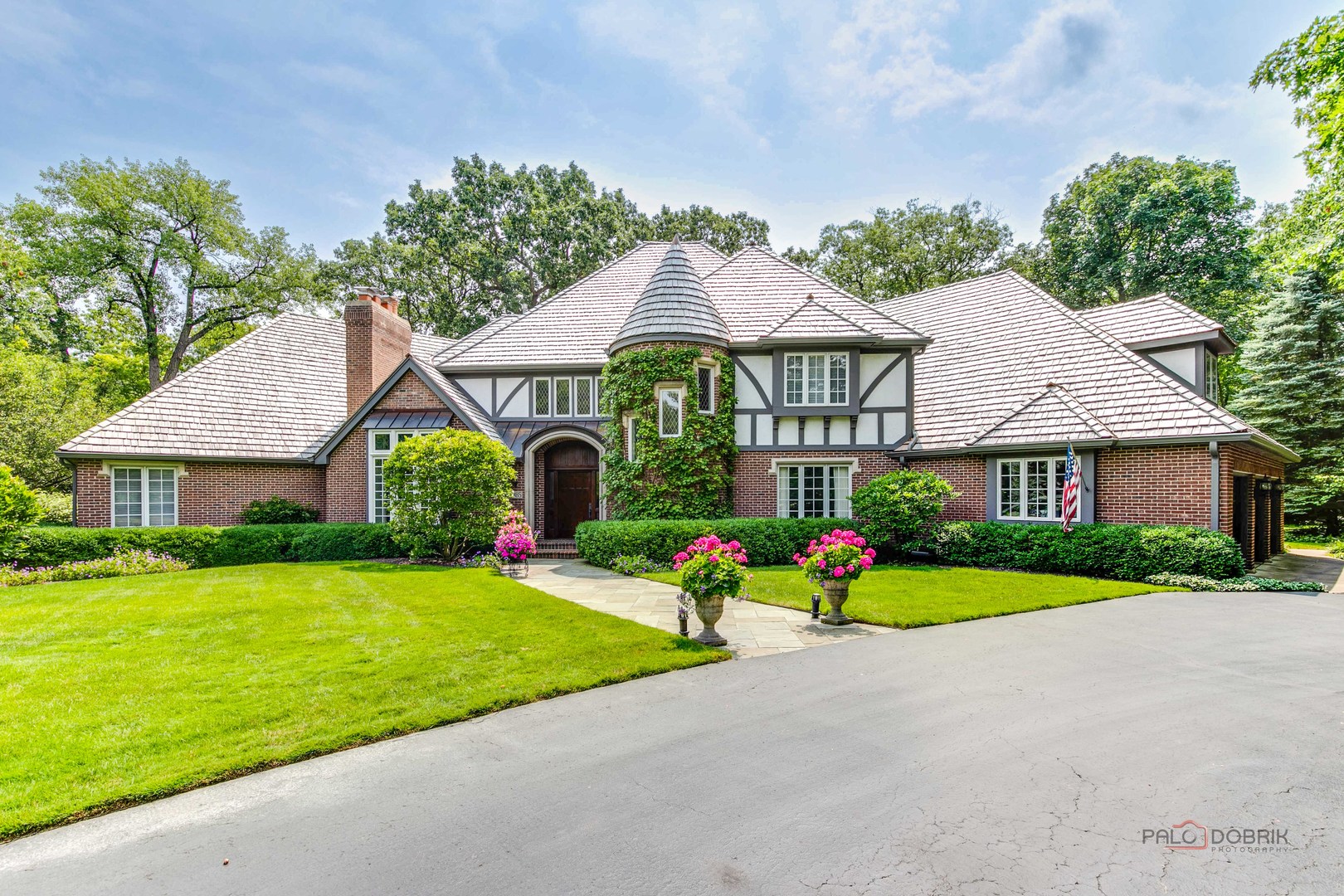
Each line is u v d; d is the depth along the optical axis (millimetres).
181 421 16016
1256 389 21328
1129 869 2992
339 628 7984
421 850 3250
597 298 20531
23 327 23562
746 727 4965
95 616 8602
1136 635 7711
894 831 3387
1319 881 2893
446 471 13883
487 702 5449
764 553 13969
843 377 16516
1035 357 15734
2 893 2887
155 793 3846
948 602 9641
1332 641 7383
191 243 31641
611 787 3959
